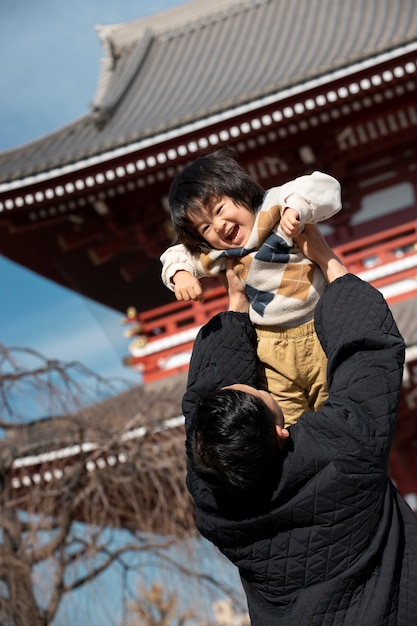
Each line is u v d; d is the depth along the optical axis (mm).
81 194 13859
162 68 19203
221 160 2545
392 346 2270
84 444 9812
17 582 9016
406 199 13914
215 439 2098
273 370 2615
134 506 9516
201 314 13406
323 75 12062
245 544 2230
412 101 12805
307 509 2154
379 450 2182
